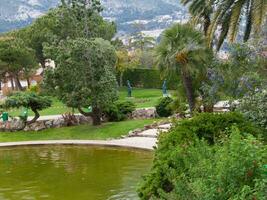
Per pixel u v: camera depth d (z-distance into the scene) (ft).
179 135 37.04
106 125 104.73
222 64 69.82
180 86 97.81
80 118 111.04
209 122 37.86
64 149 87.51
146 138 90.79
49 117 117.08
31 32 220.23
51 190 56.85
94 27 130.21
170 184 33.60
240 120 38.24
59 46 104.94
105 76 103.65
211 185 23.70
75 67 102.58
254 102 52.49
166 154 34.73
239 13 71.10
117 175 63.16
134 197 51.55
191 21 88.33
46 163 74.49
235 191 23.02
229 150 25.40
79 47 101.71
